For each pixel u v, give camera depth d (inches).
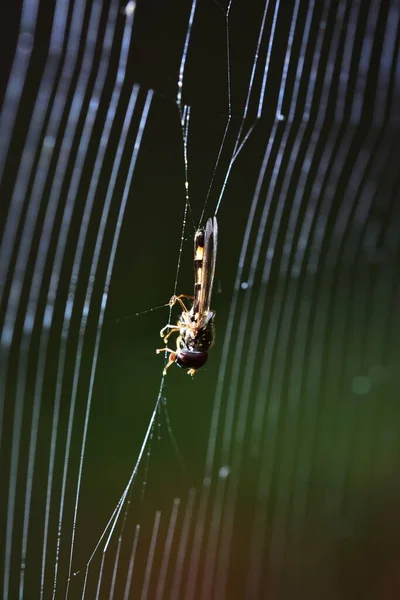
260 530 7.2
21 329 6.4
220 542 7.1
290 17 6.6
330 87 6.9
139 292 7.0
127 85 6.4
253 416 7.3
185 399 7.1
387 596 7.2
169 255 7.0
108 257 6.8
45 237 5.9
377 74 7.2
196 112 6.4
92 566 6.4
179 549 6.9
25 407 6.5
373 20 7.0
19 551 6.2
